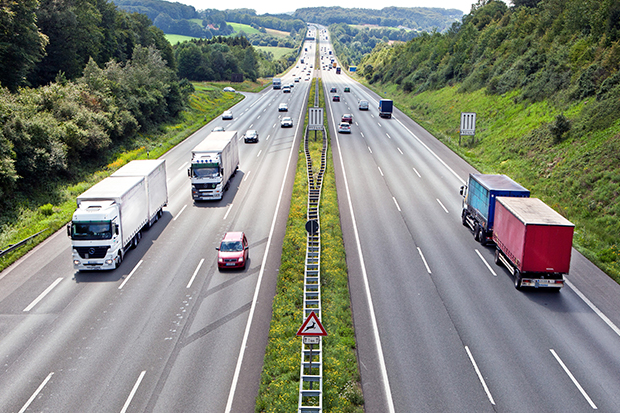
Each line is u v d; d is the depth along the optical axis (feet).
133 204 98.73
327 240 98.78
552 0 244.01
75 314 73.05
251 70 597.52
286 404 51.34
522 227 78.28
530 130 165.99
